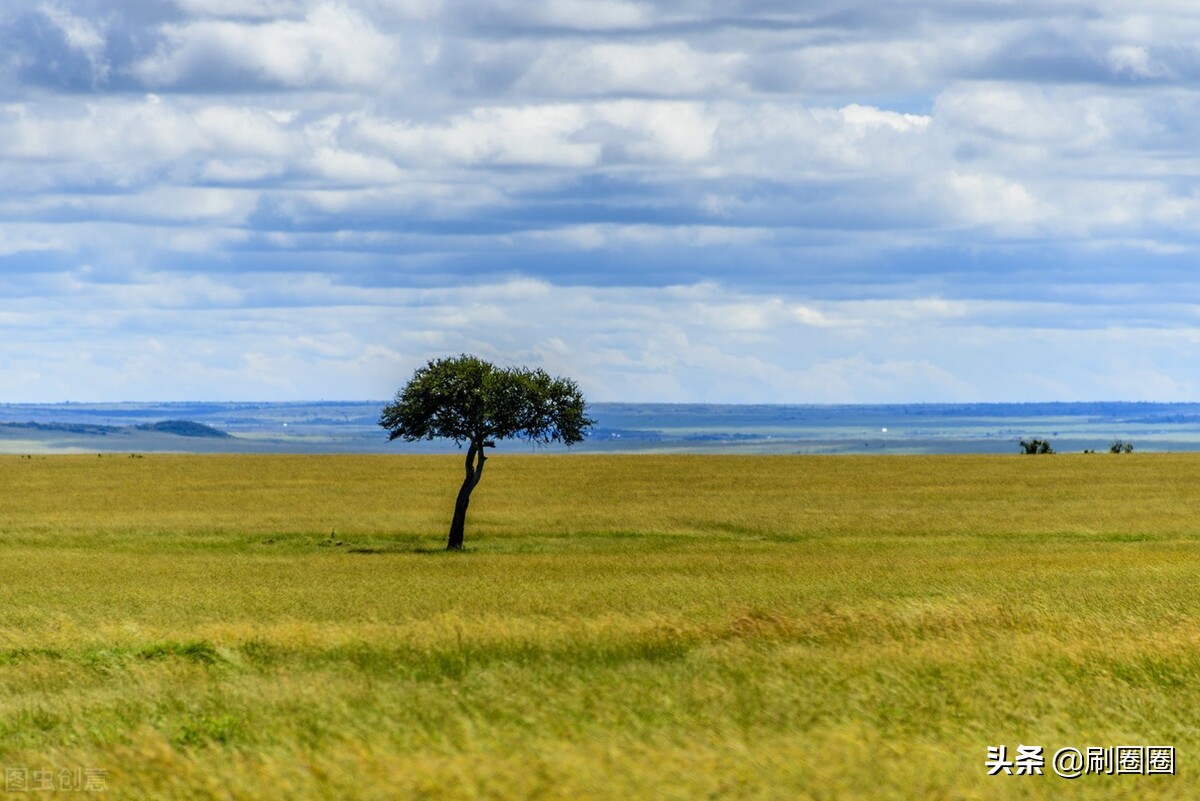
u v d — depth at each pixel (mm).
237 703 36281
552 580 87938
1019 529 132375
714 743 28156
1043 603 63125
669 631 49094
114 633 56312
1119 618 55031
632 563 101625
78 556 112688
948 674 38531
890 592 74312
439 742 28516
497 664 42188
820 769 25875
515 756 26312
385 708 33344
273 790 25219
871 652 42625
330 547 123688
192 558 111062
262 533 133375
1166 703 35094
